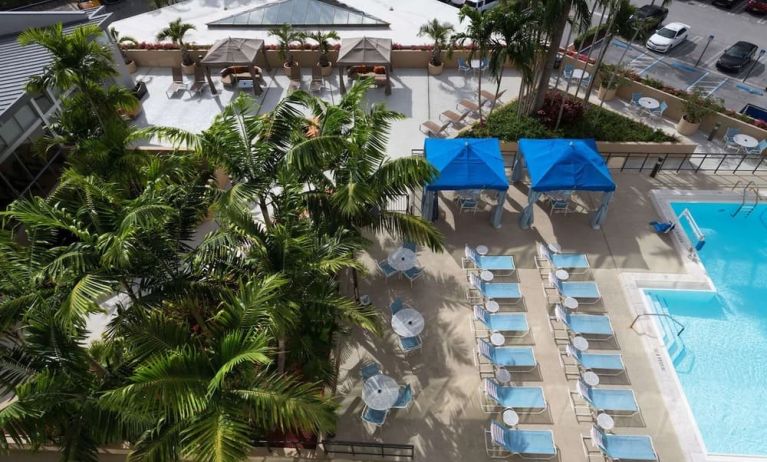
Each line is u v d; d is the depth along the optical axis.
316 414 7.48
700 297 14.52
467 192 16.91
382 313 13.82
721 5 32.72
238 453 6.72
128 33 27.25
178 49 24.19
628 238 16.08
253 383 7.68
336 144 10.09
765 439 11.45
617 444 10.91
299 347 10.55
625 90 22.00
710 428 11.67
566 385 12.33
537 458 11.03
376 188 11.11
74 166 12.25
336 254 10.16
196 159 11.39
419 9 29.09
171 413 7.71
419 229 11.45
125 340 8.67
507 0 19.06
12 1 34.12
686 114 20.16
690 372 12.73
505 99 22.11
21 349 8.14
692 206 17.28
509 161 19.45
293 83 23.16
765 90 24.64
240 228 9.38
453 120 19.95
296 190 10.66
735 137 19.22
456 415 11.72
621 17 18.33
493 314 13.53
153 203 8.71
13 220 14.78
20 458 10.75
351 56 21.36
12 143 15.72
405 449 11.09
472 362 12.77
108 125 13.40
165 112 21.66
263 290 8.18
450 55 19.92
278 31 22.55
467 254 14.95
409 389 11.69
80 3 35.00
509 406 11.59
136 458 7.44
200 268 9.50
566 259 14.85
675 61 27.02
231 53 21.48
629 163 19.17
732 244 16.09
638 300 14.23
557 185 14.83
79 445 7.62
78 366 8.19
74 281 8.45
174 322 8.55
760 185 17.95
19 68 17.50
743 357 13.05
